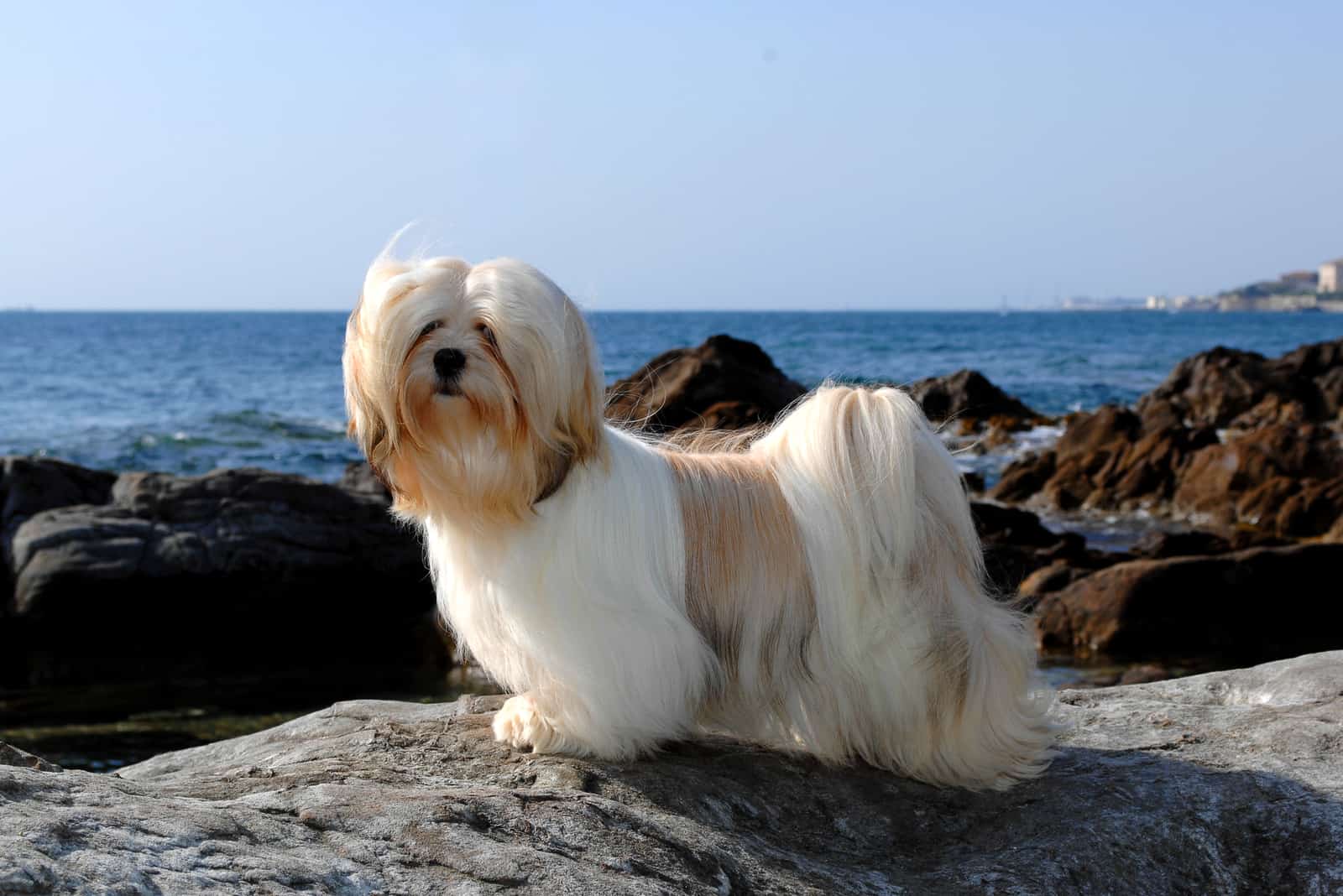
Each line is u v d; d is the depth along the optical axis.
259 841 2.42
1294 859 3.41
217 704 10.44
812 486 3.68
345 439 29.95
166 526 13.20
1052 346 78.31
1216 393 30.03
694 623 3.62
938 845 3.47
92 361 67.50
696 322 160.50
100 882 2.03
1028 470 21.47
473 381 3.23
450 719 3.99
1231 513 18.38
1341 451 18.78
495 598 3.54
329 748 3.70
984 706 3.78
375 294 3.36
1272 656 11.42
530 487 3.35
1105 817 3.51
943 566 3.76
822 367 56.97
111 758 8.86
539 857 2.59
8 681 11.14
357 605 13.36
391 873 2.40
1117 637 11.68
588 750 3.59
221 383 50.69
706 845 2.98
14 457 14.59
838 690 3.70
